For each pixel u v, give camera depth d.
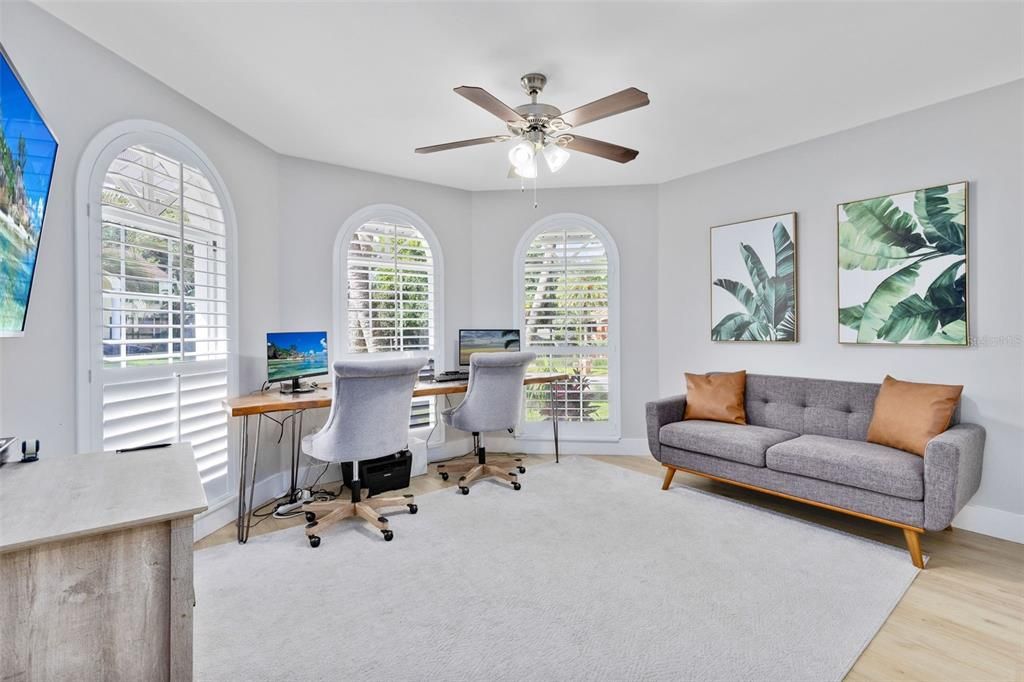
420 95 2.70
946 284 2.79
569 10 1.99
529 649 1.70
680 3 1.95
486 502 3.18
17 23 1.87
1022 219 2.57
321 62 2.36
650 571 2.25
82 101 2.11
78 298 2.08
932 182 2.86
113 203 2.27
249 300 3.20
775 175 3.58
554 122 2.38
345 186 3.84
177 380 2.56
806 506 3.09
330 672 1.59
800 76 2.53
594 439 4.44
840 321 3.22
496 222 4.51
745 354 3.79
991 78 2.56
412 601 2.01
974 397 2.71
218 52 2.27
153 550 1.03
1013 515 2.59
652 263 4.38
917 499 2.29
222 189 2.92
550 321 4.48
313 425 3.66
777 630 1.80
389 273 4.04
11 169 1.38
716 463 3.13
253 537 2.68
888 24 2.09
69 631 0.97
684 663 1.63
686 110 2.92
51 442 2.00
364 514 2.76
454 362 4.45
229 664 1.63
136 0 1.89
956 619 1.88
